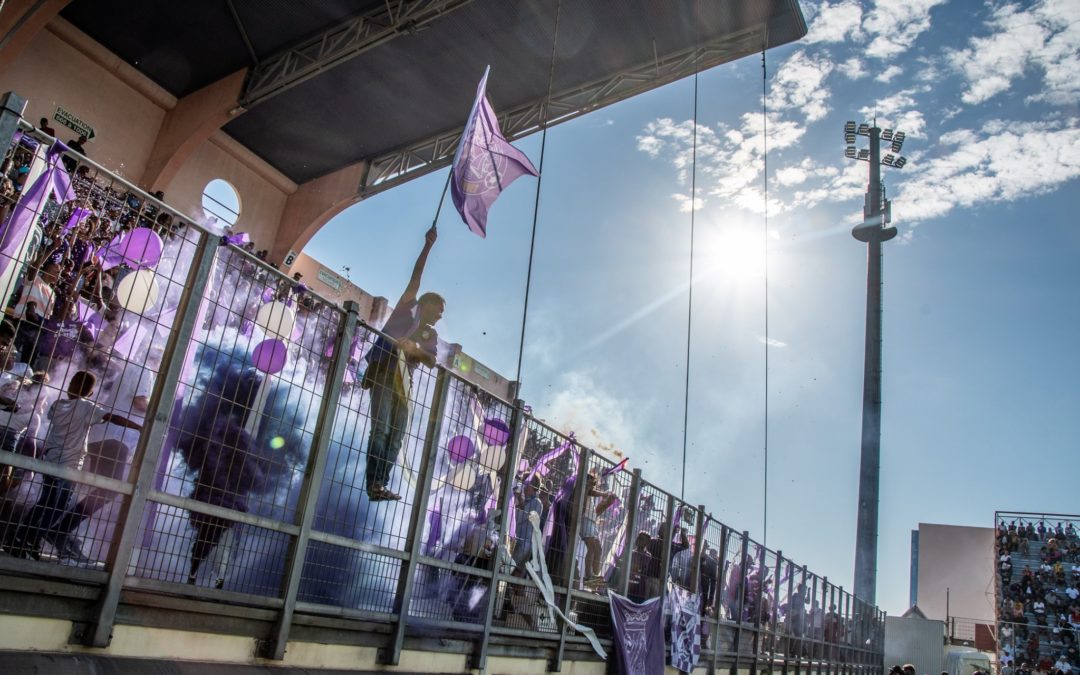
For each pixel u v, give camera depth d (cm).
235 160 2342
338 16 1875
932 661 3288
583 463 990
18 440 484
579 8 1916
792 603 1794
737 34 2009
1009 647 3294
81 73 1920
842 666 2275
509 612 859
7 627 429
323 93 2148
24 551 466
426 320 764
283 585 584
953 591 6656
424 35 1966
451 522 767
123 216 528
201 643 531
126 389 575
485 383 2359
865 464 3744
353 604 657
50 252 499
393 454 689
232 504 577
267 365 593
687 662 1208
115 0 1814
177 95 2112
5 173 453
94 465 545
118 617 483
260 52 1998
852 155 4303
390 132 2311
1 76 1711
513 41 2009
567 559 952
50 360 484
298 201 2500
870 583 3553
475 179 910
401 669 695
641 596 1124
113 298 545
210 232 543
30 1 1552
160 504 529
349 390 665
